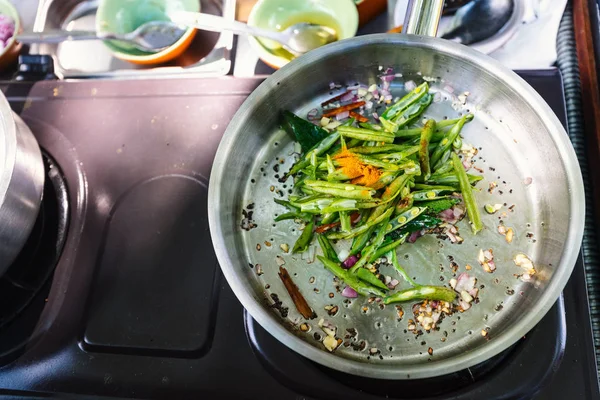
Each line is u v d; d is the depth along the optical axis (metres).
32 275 0.44
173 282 0.42
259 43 0.48
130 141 0.48
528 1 0.48
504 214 0.43
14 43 0.51
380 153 0.45
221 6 0.53
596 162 0.45
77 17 0.55
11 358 0.41
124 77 0.51
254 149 0.46
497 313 0.40
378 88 0.48
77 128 0.49
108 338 0.41
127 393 0.39
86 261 0.44
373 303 0.41
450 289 0.41
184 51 0.51
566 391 0.37
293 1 0.48
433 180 0.44
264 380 0.39
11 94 0.51
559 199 0.40
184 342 0.40
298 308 0.41
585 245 0.44
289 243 0.44
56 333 0.42
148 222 0.45
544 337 0.38
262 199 0.46
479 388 0.37
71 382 0.40
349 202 0.42
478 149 0.46
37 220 0.46
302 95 0.47
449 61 0.43
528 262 0.41
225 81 0.49
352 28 0.46
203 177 0.46
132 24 0.51
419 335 0.40
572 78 0.47
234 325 0.40
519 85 0.41
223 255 0.38
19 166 0.40
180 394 0.39
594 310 0.42
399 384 0.38
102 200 0.46
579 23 0.48
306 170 0.45
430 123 0.45
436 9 0.41
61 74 0.52
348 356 0.40
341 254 0.43
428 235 0.43
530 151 0.44
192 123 0.48
